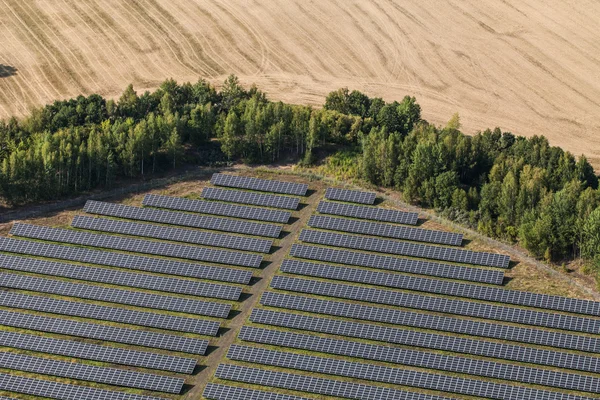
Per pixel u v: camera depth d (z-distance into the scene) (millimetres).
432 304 186125
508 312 183875
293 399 168625
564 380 171000
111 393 171125
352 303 187125
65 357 178750
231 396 169750
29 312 187625
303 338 179500
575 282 191500
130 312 186125
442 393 170750
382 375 172750
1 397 170500
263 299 188250
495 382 171500
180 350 178875
